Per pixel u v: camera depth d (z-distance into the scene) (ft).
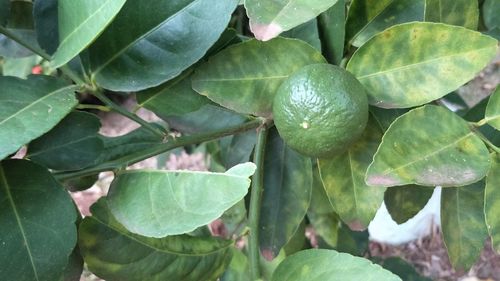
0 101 0.62
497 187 0.74
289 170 0.89
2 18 0.72
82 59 0.74
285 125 0.73
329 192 0.83
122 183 0.72
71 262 0.75
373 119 0.82
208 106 0.91
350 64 0.78
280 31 0.66
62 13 0.67
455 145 0.73
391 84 0.77
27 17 0.89
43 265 0.65
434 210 2.23
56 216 0.66
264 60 0.79
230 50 0.79
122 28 0.73
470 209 0.88
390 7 0.82
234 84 0.79
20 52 0.91
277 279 0.76
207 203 0.65
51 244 0.65
